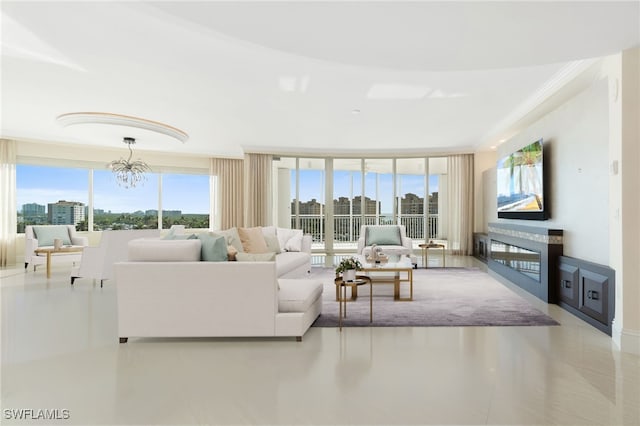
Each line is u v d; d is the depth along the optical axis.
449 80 3.82
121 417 1.75
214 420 1.73
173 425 1.69
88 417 1.75
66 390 2.03
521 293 4.37
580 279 3.33
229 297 2.74
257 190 8.22
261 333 2.74
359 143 7.46
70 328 3.12
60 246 5.71
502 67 2.75
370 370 2.27
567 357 2.46
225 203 9.00
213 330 2.74
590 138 3.38
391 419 1.73
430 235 8.77
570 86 3.69
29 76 3.76
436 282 5.00
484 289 4.56
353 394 1.97
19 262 7.07
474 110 4.95
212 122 5.68
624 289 2.59
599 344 2.69
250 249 4.71
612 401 1.88
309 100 4.53
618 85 2.63
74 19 2.63
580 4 1.88
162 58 3.29
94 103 4.68
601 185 3.20
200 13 2.04
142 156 8.53
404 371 2.25
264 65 3.44
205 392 2.00
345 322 3.24
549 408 1.82
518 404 1.86
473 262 6.99
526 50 2.45
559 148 4.02
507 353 2.54
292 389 2.03
